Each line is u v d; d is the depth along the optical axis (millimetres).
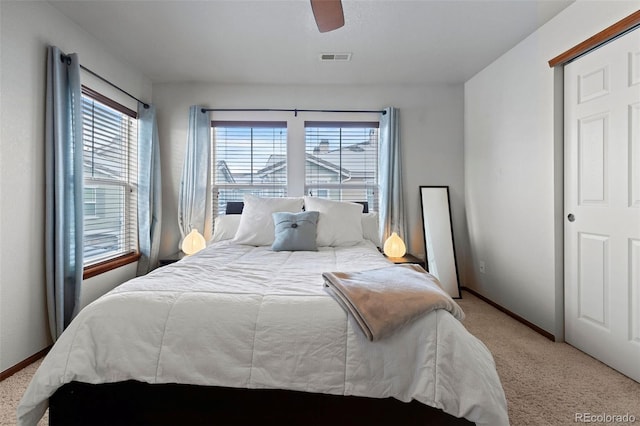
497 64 3029
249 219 2949
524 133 2686
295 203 3061
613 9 1888
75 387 1251
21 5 1996
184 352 1228
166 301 1326
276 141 3668
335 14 1585
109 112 2947
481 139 3326
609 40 1946
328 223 2850
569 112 2273
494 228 3143
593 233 2100
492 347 2266
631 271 1857
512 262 2871
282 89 3605
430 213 3631
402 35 2580
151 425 1245
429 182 3686
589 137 2115
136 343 1240
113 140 3021
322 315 1257
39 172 2137
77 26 2445
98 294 2721
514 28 2494
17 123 1980
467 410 1087
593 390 1732
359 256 2307
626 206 1877
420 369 1166
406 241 3660
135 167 3355
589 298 2137
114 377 1212
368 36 2596
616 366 1938
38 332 2127
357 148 3711
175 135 3564
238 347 1224
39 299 2139
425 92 3666
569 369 1957
